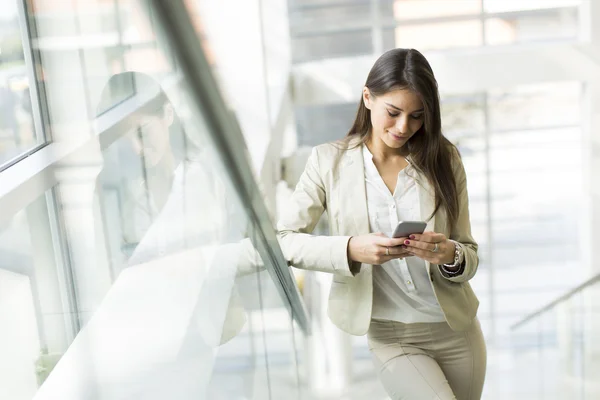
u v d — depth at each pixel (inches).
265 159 253.0
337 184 104.7
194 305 72.0
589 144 398.0
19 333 49.3
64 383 48.3
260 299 98.3
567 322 227.0
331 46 408.5
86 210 67.6
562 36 390.0
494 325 429.1
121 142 75.0
